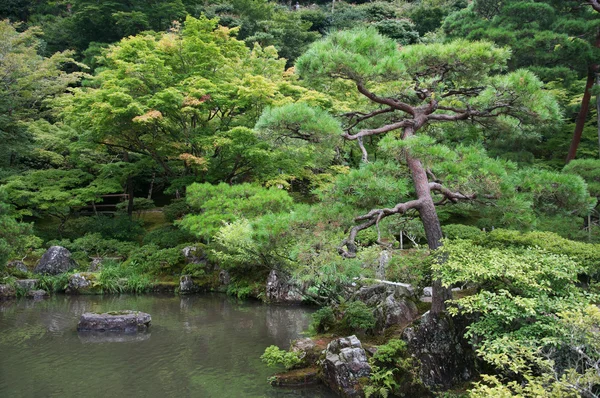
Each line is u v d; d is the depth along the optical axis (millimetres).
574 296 6516
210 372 9250
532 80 7457
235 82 18953
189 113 18656
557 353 5961
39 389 8383
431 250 7809
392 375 7691
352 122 9453
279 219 7906
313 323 10516
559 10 16969
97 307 14852
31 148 21812
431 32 33344
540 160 17859
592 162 11719
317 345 9367
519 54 15656
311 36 35188
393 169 7715
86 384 8625
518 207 7445
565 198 7711
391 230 9898
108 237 20547
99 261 18797
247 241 11852
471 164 7199
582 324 4992
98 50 30062
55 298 16250
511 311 6137
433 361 7633
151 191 27516
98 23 32219
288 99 17859
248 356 10211
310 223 7676
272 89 17656
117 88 17922
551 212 8266
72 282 17109
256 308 14883
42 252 18891
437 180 8648
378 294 10375
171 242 19547
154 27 33406
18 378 8906
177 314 14047
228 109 19516
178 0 32094
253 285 16578
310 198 19844
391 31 30766
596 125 19516
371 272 10305
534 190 7559
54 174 21141
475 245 8445
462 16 19297
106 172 21703
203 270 17656
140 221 22750
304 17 39062
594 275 8977
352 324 9492
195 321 13211
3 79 22250
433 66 8062
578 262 7426
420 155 6949
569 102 19047
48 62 23109
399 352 7898
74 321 13109
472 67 7879
